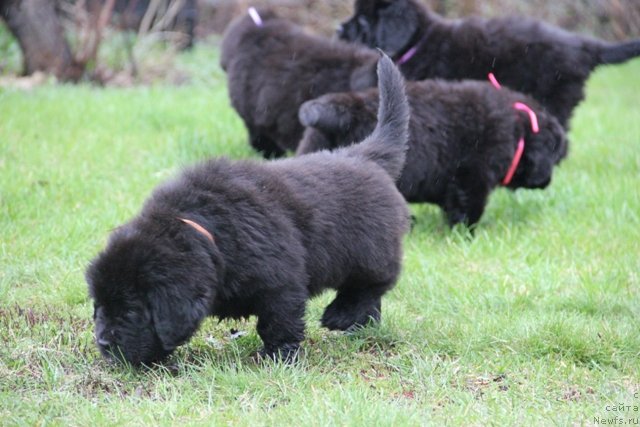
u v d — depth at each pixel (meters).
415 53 14.32
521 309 8.98
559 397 7.06
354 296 8.01
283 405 6.59
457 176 11.16
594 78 25.28
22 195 11.47
